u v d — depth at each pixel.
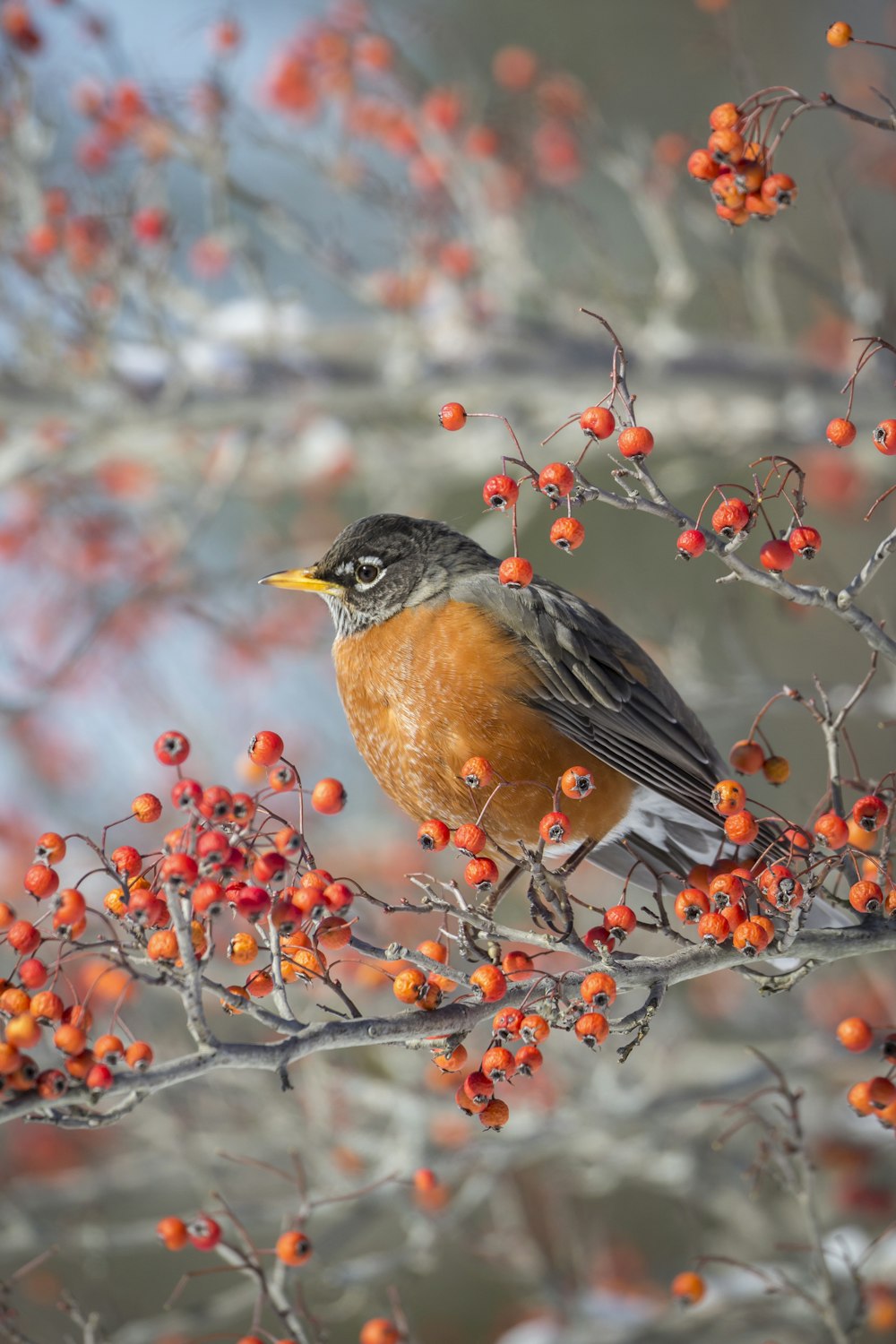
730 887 6.02
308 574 8.94
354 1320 12.77
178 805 5.56
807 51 20.27
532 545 17.80
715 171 6.61
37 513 15.24
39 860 5.55
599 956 6.09
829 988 13.43
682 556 5.77
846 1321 10.12
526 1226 11.91
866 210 19.62
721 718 13.63
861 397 14.25
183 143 12.95
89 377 12.88
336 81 13.81
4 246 12.57
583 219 14.42
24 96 12.45
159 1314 13.77
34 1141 13.34
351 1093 11.29
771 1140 7.98
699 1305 10.70
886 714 12.17
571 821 8.29
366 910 12.53
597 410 5.75
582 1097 11.73
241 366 13.72
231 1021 12.21
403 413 16.16
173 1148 11.49
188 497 15.57
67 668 12.85
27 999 5.17
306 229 13.90
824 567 15.97
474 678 8.23
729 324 16.09
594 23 19.14
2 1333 7.07
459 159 13.94
